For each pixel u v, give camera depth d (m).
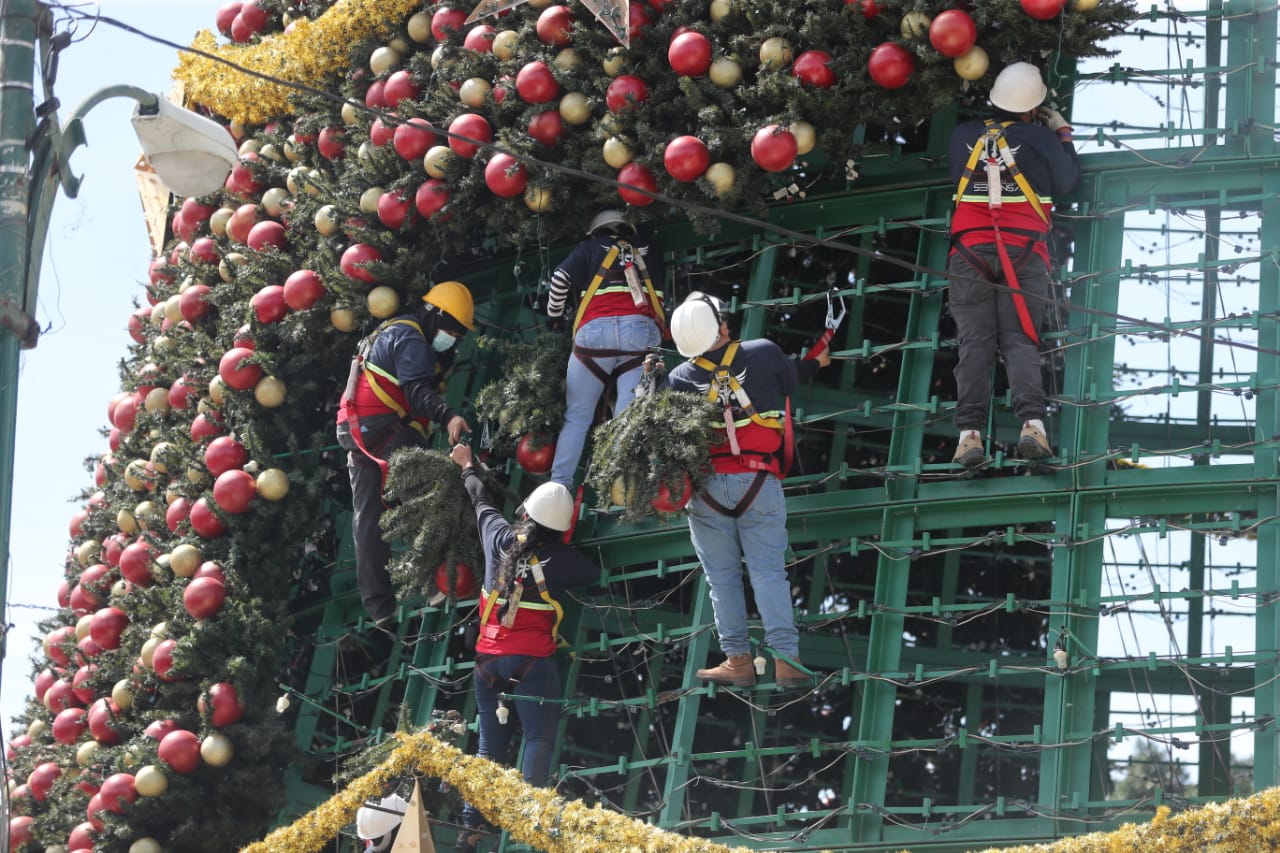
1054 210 12.97
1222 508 11.63
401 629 13.83
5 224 8.40
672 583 15.36
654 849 9.99
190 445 14.73
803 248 14.84
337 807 11.12
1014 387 11.67
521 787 10.65
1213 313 12.70
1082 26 12.01
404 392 13.30
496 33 13.77
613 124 12.88
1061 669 11.28
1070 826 11.01
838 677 11.73
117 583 14.78
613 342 12.78
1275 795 8.93
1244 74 12.81
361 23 14.67
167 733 13.28
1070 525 11.84
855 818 11.41
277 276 14.66
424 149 13.71
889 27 12.44
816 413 15.30
